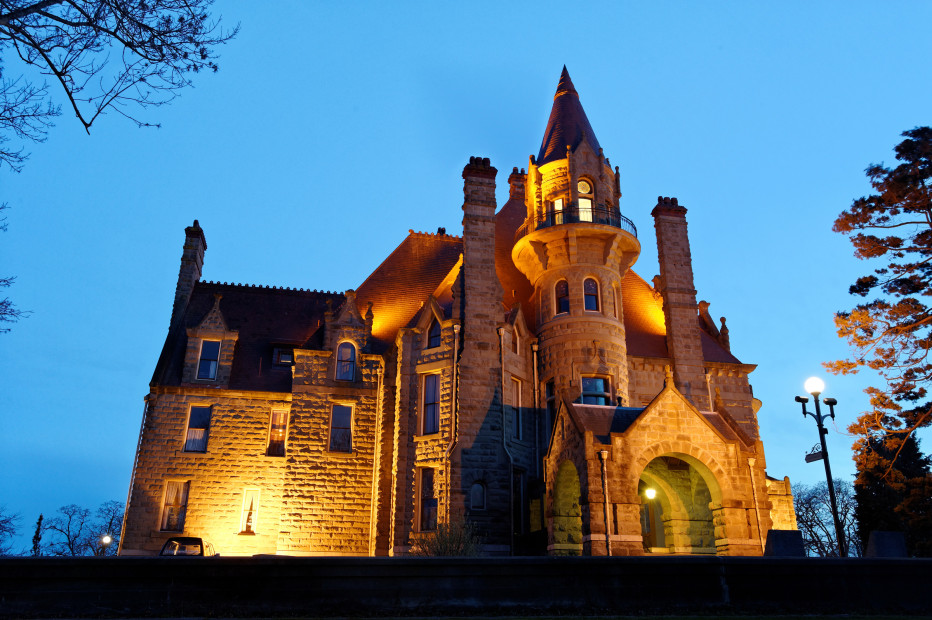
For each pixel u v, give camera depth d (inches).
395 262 1588.3
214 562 470.9
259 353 1416.1
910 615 558.3
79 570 447.8
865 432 1200.8
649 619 493.7
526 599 516.7
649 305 1560.0
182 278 1469.0
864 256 1266.0
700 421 1010.7
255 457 1300.4
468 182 1355.8
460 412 1189.7
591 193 1437.0
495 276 1301.7
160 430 1280.8
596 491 944.3
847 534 2824.8
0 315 568.7
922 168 1200.2
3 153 508.7
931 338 1176.2
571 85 1590.8
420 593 498.3
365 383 1349.7
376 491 1255.5
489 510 1150.3
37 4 479.5
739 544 954.1
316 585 482.9
